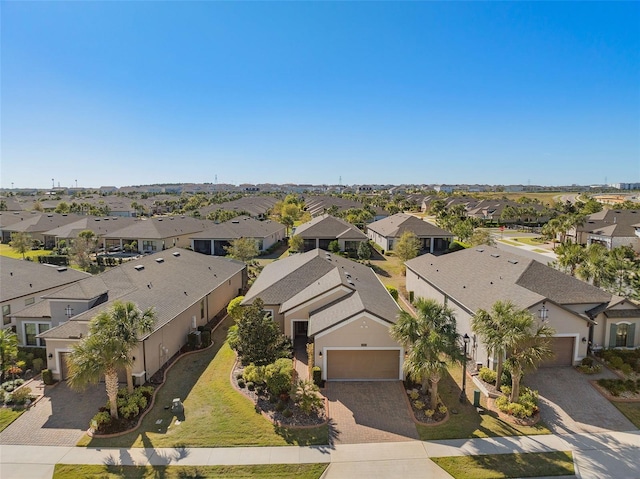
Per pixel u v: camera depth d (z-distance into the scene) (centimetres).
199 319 3186
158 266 3384
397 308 2742
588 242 6500
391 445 1797
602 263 3441
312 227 6706
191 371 2489
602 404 2130
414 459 1708
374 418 1998
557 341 2505
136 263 3284
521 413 2005
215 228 6981
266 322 2403
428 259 4166
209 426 1920
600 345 2670
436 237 6519
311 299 2802
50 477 1598
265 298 3055
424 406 2097
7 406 2103
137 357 2245
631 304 2672
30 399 2153
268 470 1641
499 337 2091
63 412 2045
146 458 1703
